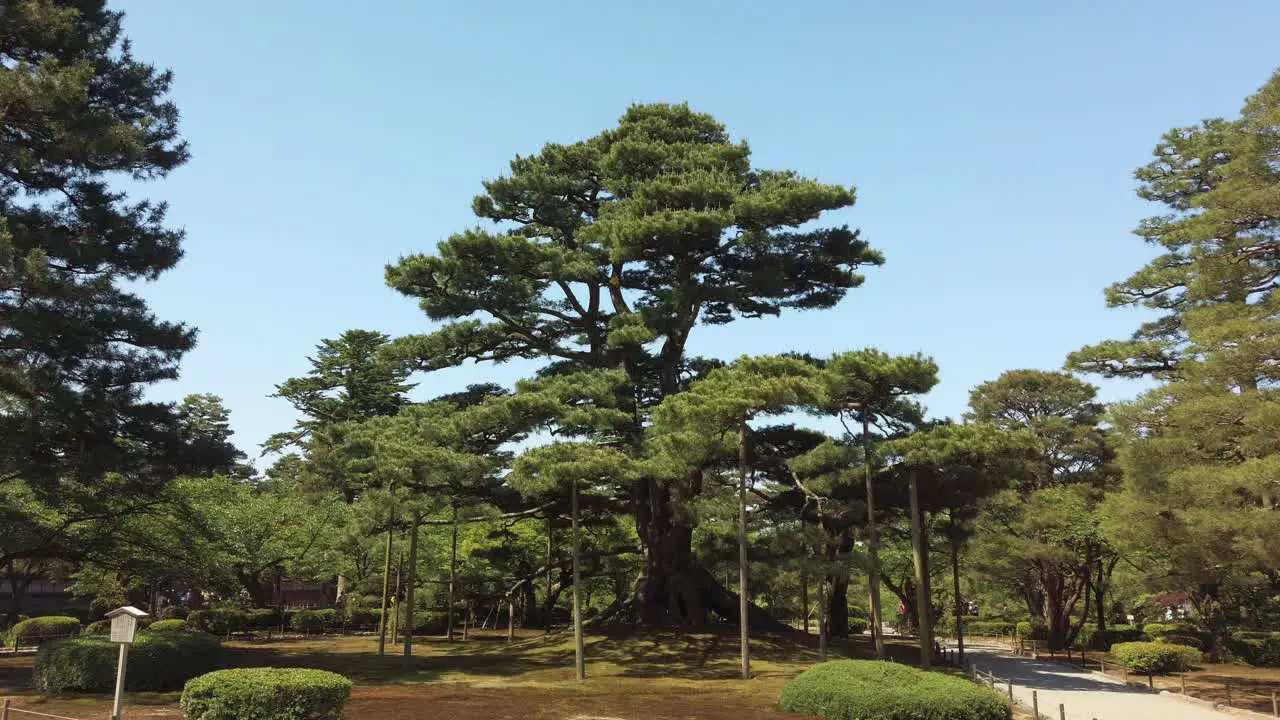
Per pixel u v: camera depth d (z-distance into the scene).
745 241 34.25
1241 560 23.92
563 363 37.97
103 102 25.89
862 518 33.72
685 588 37.91
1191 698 26.19
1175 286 39.53
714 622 39.09
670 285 37.97
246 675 16.08
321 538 51.12
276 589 61.53
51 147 22.86
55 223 25.11
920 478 32.25
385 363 35.72
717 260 36.66
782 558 30.28
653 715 20.30
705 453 28.09
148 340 25.78
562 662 32.03
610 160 36.16
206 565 32.44
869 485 30.31
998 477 31.31
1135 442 26.30
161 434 26.62
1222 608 42.34
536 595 60.88
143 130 25.02
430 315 33.72
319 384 71.25
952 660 37.84
